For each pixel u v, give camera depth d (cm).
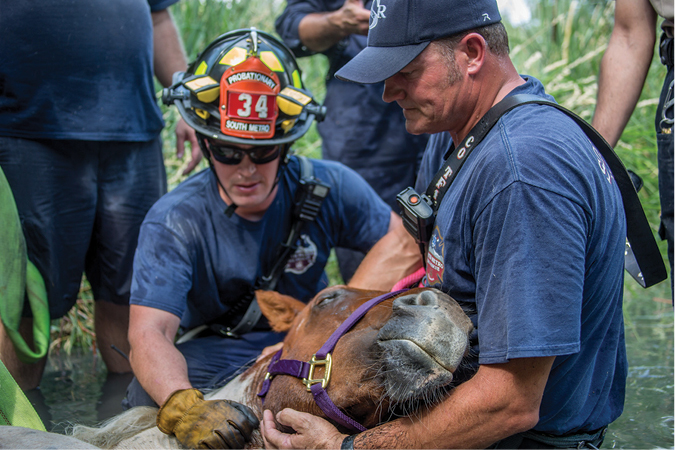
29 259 307
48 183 307
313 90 580
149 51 330
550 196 158
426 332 146
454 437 167
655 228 499
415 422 172
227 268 282
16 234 274
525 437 194
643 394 285
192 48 546
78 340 391
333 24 375
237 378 237
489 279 164
